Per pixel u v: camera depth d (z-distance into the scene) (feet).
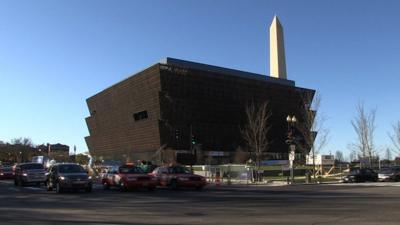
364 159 261.44
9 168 200.34
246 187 136.98
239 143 421.18
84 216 57.52
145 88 392.27
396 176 177.78
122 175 110.93
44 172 135.23
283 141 455.63
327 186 138.21
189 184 116.57
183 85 386.32
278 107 455.22
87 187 103.50
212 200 81.56
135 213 60.75
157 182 121.70
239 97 426.92
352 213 58.44
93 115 519.60
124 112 433.89
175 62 406.21
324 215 56.49
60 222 51.78
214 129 404.16
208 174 211.20
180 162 346.33
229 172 172.86
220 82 412.98
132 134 420.36
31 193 102.32
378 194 94.48
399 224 47.88
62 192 103.35
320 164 284.41
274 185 151.43
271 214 58.18
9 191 109.91
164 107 374.84
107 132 482.28
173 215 58.18
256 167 213.87
